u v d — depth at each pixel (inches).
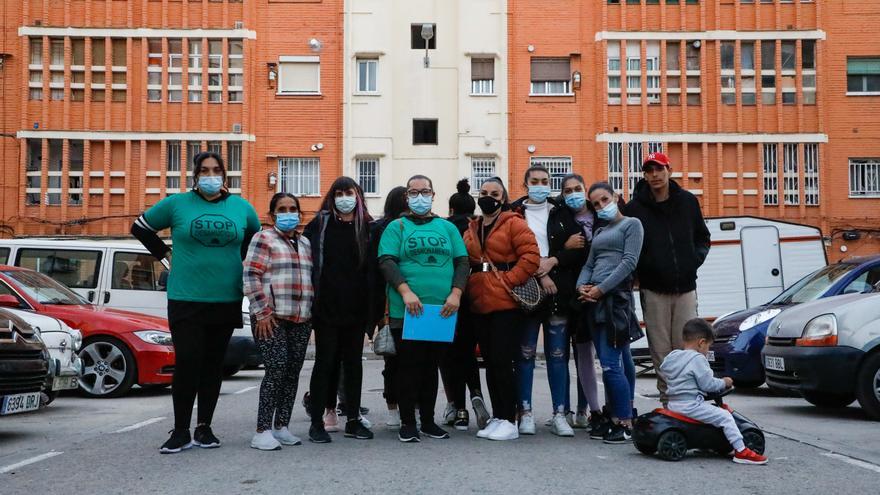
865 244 1245.1
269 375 297.3
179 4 1246.9
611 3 1263.5
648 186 315.9
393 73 1280.8
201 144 1242.0
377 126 1266.0
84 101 1237.1
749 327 511.5
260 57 1259.2
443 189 1277.1
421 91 1284.4
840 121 1256.8
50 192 1232.2
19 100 1228.5
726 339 518.9
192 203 294.2
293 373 307.6
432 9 1294.3
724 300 753.6
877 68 1268.5
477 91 1278.3
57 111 1235.9
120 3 1243.2
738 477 242.4
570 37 1270.9
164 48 1242.6
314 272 312.5
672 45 1263.5
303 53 1262.3
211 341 298.8
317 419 311.1
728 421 266.4
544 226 332.2
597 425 320.5
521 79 1268.5
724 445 272.1
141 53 1240.8
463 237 331.6
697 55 1261.1
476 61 1283.2
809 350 378.3
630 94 1261.1
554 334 324.2
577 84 1258.0
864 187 1253.7
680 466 259.1
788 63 1261.1
